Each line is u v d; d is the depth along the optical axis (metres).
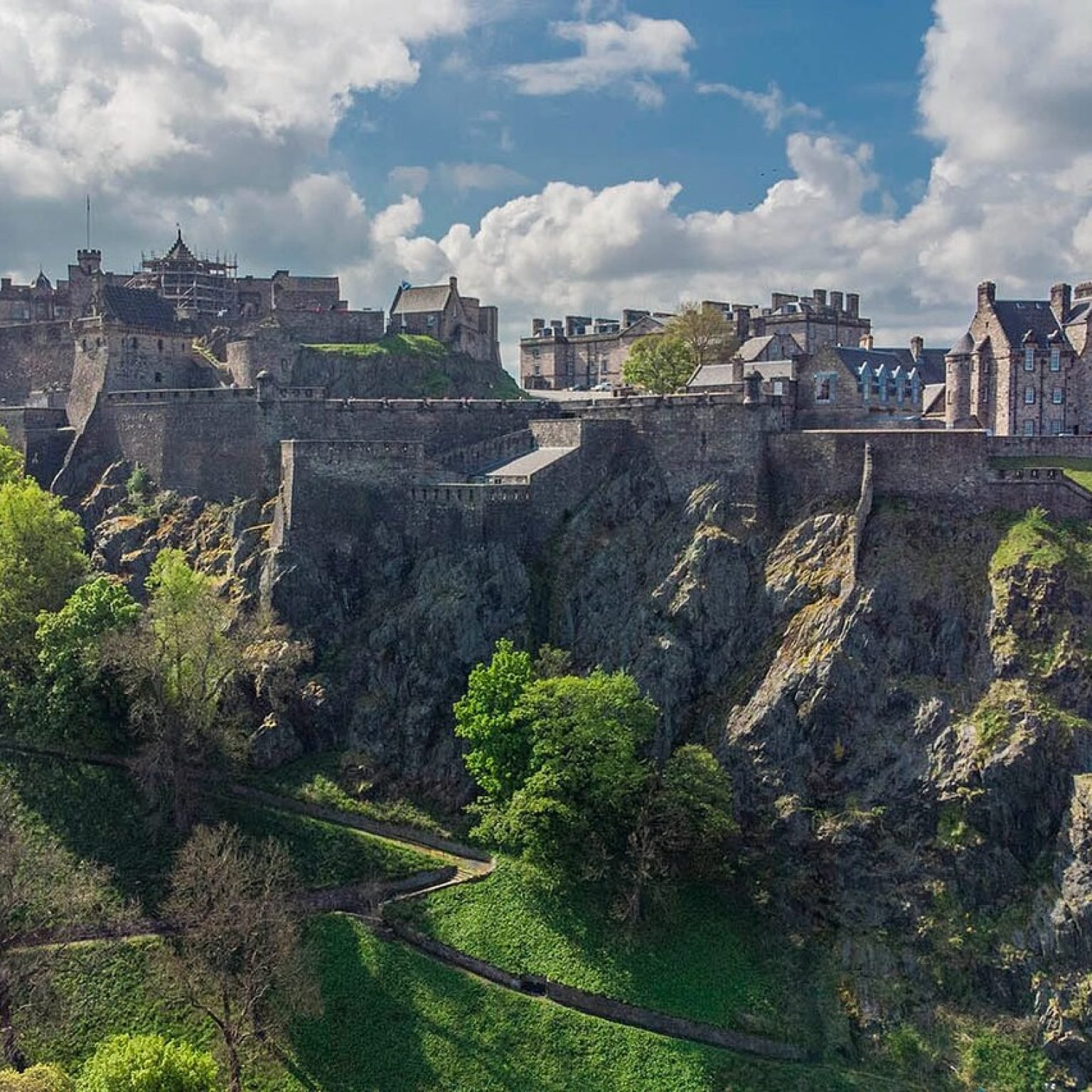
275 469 131.50
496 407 132.00
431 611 111.75
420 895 95.06
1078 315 131.75
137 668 100.31
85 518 140.75
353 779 105.88
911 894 90.12
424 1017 85.88
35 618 113.62
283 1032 84.62
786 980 88.75
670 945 90.81
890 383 137.75
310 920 93.12
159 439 141.12
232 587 121.62
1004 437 111.94
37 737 107.94
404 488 122.00
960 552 104.25
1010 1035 83.19
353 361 164.75
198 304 195.38
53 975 86.69
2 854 86.00
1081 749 90.25
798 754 98.00
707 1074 82.38
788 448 113.62
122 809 102.75
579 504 121.38
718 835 93.44
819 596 105.12
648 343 171.75
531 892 94.81
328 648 116.00
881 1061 83.69
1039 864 89.00
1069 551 100.88
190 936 85.44
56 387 178.12
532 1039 84.69
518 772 98.06
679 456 119.00
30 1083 67.25
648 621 108.94
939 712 95.69
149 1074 67.25
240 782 107.06
